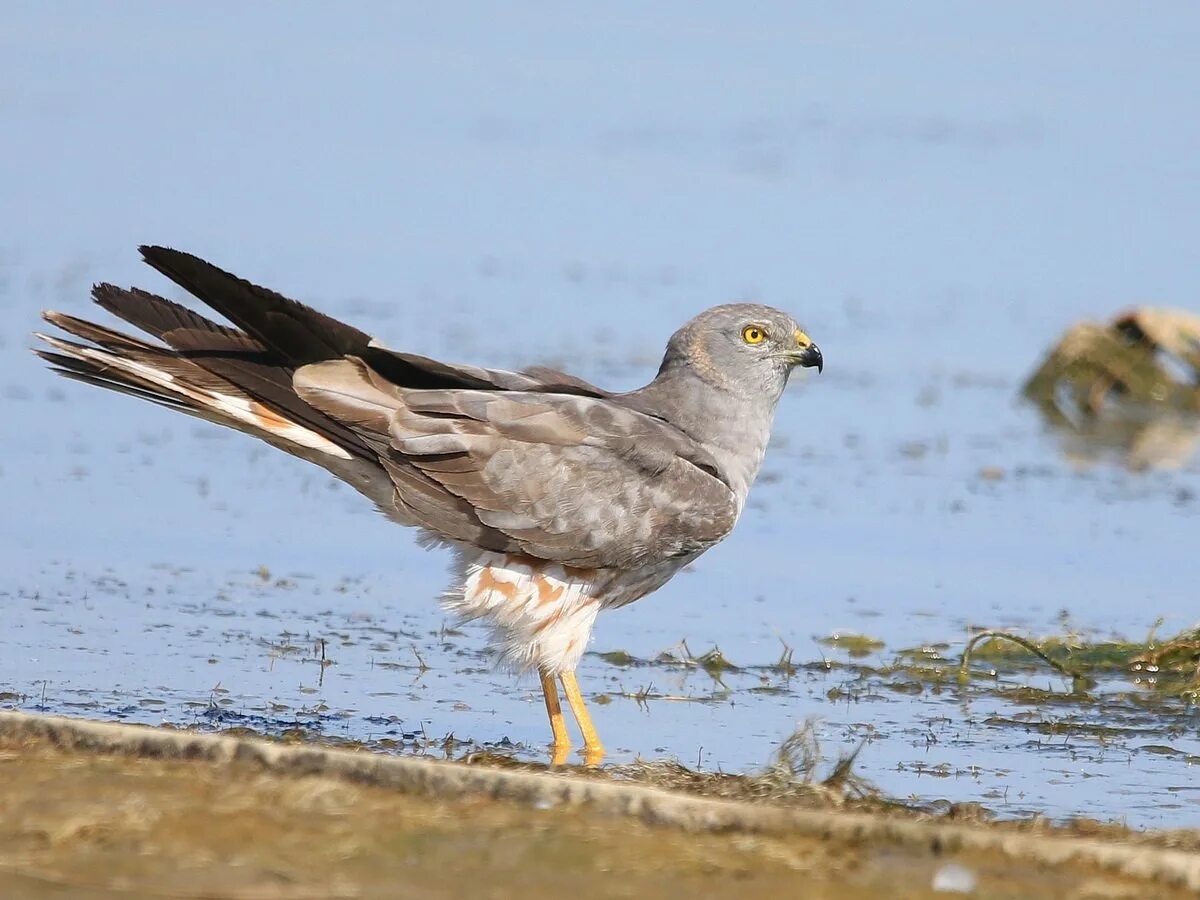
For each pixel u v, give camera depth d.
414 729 12.01
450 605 12.28
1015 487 19.62
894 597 15.86
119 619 14.29
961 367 24.91
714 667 14.04
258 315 11.73
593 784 9.24
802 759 11.05
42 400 21.45
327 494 18.61
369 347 12.03
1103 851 8.68
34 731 10.02
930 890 8.28
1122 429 22.77
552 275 28.45
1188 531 18.05
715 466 12.74
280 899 7.80
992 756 11.93
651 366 23.14
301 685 12.90
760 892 8.17
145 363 11.73
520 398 12.21
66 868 8.02
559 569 12.19
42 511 17.31
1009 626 15.11
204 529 17.09
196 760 9.67
